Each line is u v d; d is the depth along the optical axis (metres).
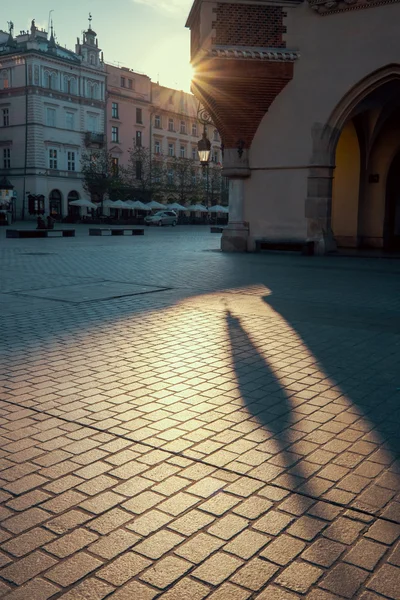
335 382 4.79
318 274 12.38
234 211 18.38
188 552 2.42
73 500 2.83
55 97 59.56
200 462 3.27
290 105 17.06
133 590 2.19
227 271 12.81
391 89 17.02
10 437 3.60
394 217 21.02
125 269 13.01
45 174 59.12
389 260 15.70
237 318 7.48
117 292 9.51
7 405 4.17
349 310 8.12
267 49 16.52
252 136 17.73
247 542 2.50
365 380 4.85
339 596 2.17
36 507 2.76
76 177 62.28
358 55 15.96
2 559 2.36
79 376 4.88
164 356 5.56
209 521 2.66
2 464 3.22
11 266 13.33
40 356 5.50
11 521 2.64
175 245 22.42
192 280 11.20
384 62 15.59
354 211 20.31
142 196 63.81
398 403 4.29
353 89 16.20
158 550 2.43
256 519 2.68
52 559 2.37
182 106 77.19
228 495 2.90
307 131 16.95
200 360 5.43
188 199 69.06
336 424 3.87
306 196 17.25
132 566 2.33
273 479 3.08
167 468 3.19
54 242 23.58
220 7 16.36
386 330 6.80
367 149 19.88
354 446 3.52
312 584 2.23
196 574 2.28
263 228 18.12
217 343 6.11
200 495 2.90
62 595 2.16
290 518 2.69
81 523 2.63
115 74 66.88
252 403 4.26
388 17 15.42
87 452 3.39
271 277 11.80
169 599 2.14
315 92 16.69
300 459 3.33
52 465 3.21
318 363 5.36
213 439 3.60
